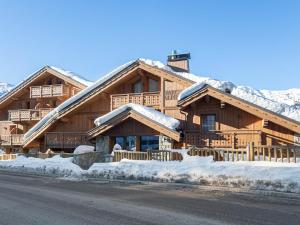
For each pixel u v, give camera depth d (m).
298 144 24.83
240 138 26.27
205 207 9.89
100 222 8.37
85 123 34.38
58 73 40.41
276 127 25.53
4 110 45.25
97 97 33.69
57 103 41.56
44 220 8.70
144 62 30.73
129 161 18.52
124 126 29.20
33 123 43.28
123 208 9.94
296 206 9.95
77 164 22.55
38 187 14.78
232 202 10.60
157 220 8.45
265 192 11.97
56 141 33.69
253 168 13.36
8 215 9.36
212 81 31.48
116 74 32.06
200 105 27.84
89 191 13.36
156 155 20.89
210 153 19.59
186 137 27.59
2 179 18.20
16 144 41.91
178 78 29.61
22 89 42.75
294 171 12.39
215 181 13.79
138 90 32.34
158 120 27.25
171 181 15.02
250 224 8.02
